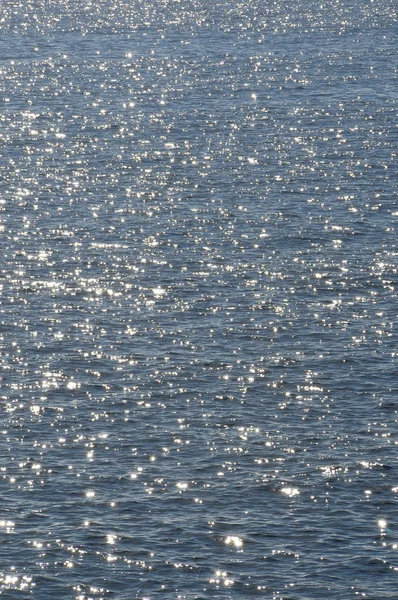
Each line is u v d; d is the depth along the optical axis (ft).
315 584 316.60
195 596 311.88
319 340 465.88
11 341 463.42
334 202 626.23
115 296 508.94
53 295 508.94
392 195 635.25
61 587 314.96
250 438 391.65
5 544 331.77
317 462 376.89
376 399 418.51
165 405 414.41
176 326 479.41
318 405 414.41
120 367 443.32
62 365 444.14
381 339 466.29
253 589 314.55
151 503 353.51
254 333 472.44
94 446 385.91
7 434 393.09
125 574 320.29
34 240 570.87
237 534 337.93
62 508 350.23
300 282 522.88
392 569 323.16
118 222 597.52
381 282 522.06
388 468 372.99
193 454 381.40
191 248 562.66
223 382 431.43
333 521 345.31
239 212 611.88
